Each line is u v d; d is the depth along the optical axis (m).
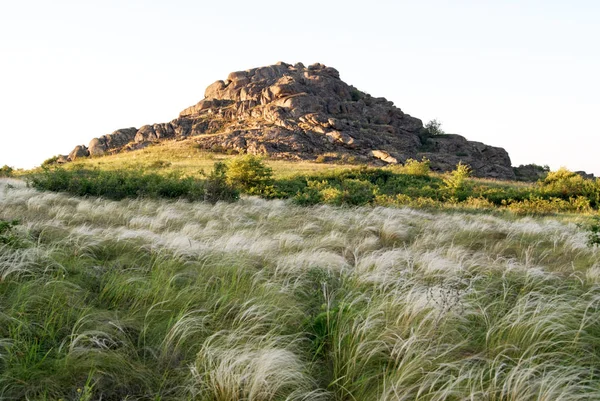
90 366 3.47
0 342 3.58
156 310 4.68
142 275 5.87
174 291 5.22
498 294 5.97
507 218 16.47
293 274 6.39
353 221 11.77
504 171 73.06
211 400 3.29
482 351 4.11
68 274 5.51
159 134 84.75
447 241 9.61
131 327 4.29
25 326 3.89
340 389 3.55
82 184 16.30
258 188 22.72
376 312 4.57
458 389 3.39
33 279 5.12
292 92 85.88
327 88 92.50
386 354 4.03
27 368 3.37
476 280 6.27
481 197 28.95
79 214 10.14
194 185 17.66
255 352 3.74
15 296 4.52
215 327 4.39
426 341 4.12
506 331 4.48
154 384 3.50
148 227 9.68
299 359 3.86
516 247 9.34
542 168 84.75
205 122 85.06
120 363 3.59
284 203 16.45
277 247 8.12
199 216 11.49
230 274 6.12
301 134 71.50
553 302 5.02
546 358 3.97
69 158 83.06
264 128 73.56
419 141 84.50
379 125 83.69
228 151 65.00
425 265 6.94
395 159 63.72
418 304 4.62
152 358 3.87
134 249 7.11
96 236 7.45
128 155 68.81
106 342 4.00
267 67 103.75
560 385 3.47
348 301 5.21
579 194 30.66
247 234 9.11
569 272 7.12
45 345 3.83
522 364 3.80
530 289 6.06
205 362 3.64
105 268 6.04
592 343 4.36
